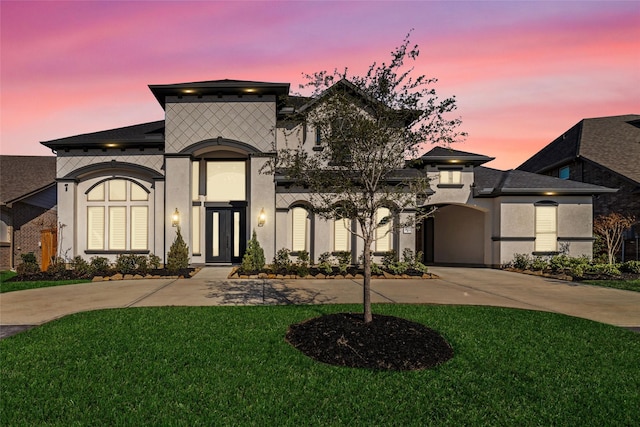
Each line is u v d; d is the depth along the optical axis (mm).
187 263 14742
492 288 11719
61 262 14266
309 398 4219
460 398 4277
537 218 17219
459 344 6055
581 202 17281
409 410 3988
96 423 3672
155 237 15625
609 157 20906
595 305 9266
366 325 6406
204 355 5480
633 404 4184
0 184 17797
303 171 6719
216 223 16500
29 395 4227
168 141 15492
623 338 6520
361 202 6594
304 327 6590
